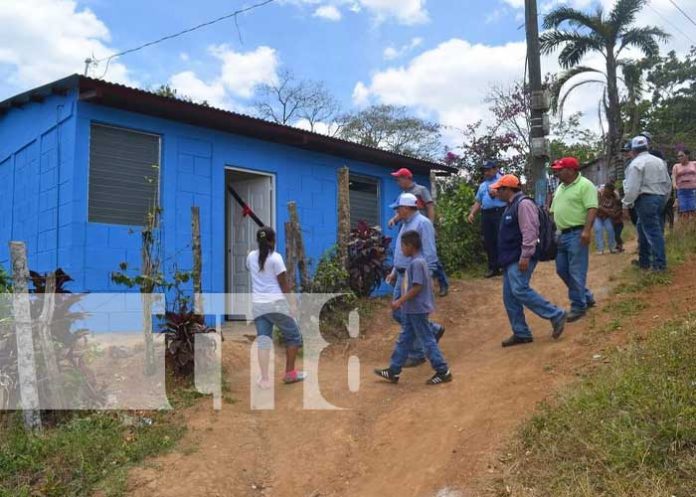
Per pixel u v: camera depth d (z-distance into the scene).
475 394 5.84
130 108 8.96
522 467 4.39
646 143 8.27
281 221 10.92
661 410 4.32
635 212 8.66
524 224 6.77
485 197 10.72
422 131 35.75
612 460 4.06
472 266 12.59
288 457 5.41
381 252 9.88
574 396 4.91
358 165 12.38
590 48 22.05
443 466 4.79
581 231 7.25
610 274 9.20
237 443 5.59
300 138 10.81
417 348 7.23
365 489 4.82
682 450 3.99
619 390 4.77
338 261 9.57
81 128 8.55
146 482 4.95
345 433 5.65
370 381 6.81
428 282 6.31
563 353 6.30
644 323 6.47
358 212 12.49
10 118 10.48
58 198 8.77
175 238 9.41
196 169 9.80
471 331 8.41
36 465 5.13
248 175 10.92
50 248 8.87
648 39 21.80
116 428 5.70
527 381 5.81
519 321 7.07
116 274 6.79
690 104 33.59
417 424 5.55
